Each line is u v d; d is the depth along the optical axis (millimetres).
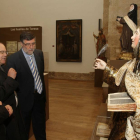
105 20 9008
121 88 1945
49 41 10414
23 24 10742
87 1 9516
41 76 2891
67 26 9922
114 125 1978
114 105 1475
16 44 10789
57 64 10398
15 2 10703
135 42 1852
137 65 1845
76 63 10055
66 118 4613
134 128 1618
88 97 6504
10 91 2205
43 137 3021
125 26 4777
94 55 9711
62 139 3564
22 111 2717
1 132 1974
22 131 2467
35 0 10375
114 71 2158
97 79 8195
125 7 6352
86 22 9648
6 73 2369
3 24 11078
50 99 6258
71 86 8328
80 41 9805
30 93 2730
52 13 10180
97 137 2447
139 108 1443
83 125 4203
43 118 3000
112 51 6656
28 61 2742
